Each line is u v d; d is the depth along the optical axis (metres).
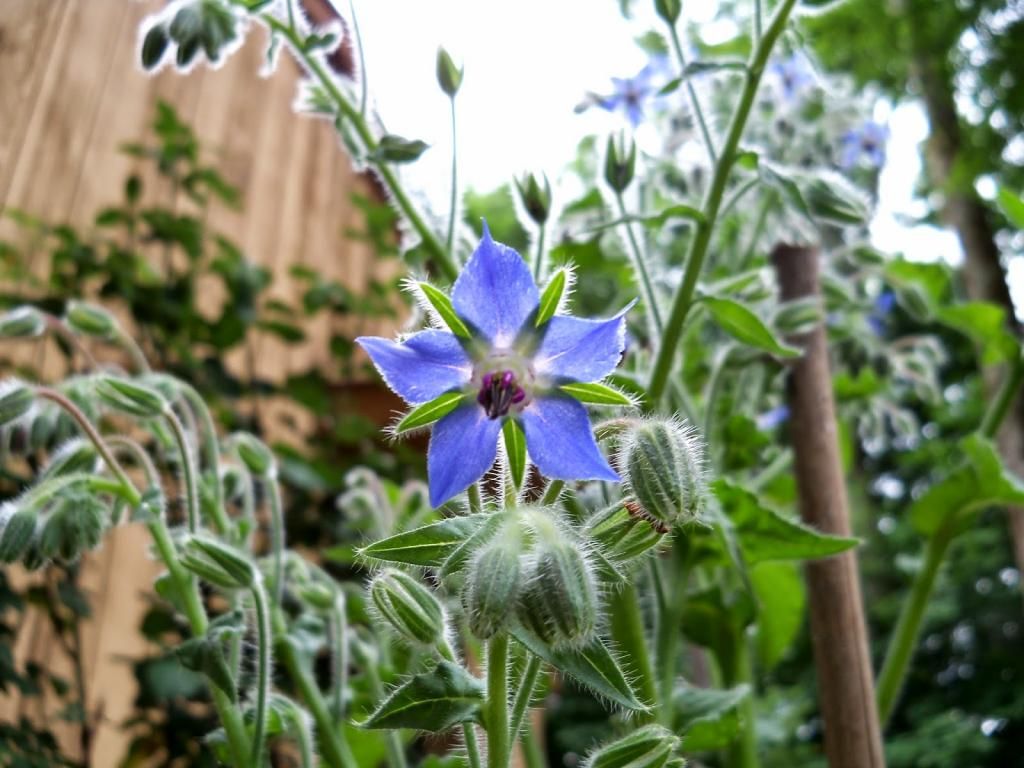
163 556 0.12
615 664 0.08
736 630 0.15
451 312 0.09
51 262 0.25
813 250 0.17
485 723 0.08
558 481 0.09
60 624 0.20
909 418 0.21
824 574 0.14
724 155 0.12
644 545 0.09
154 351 0.26
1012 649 0.64
